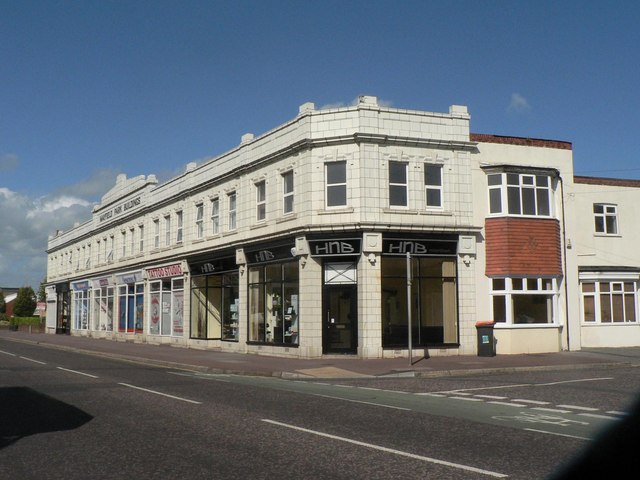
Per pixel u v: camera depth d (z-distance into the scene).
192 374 21.09
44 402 13.65
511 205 26.48
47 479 7.33
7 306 118.12
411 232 24.70
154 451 8.69
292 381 18.67
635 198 31.00
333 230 24.27
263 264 28.30
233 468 7.68
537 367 21.20
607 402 13.09
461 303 25.48
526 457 8.11
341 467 7.65
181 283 36.44
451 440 9.22
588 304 29.73
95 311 52.03
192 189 34.88
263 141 28.56
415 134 25.39
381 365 21.75
